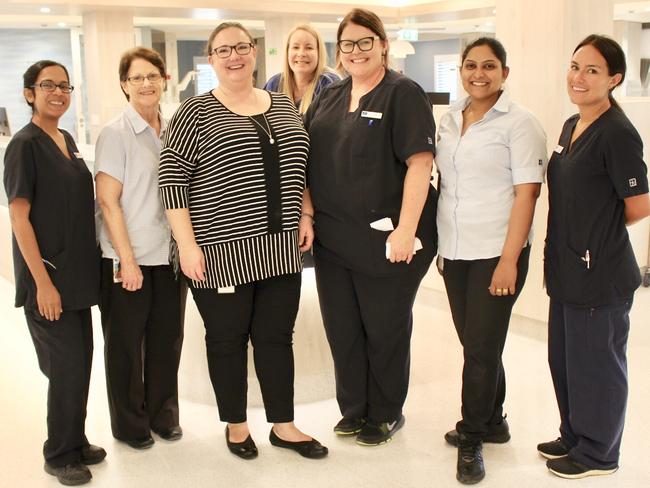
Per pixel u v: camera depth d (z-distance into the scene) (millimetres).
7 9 8625
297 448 2879
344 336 2879
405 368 2908
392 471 2738
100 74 9148
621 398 2555
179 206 2586
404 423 3123
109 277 2807
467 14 9203
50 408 2689
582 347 2516
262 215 2588
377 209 2645
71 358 2652
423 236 2752
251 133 2549
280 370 2826
